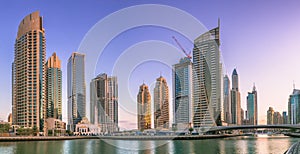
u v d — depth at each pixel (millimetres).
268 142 120750
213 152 72500
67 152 75000
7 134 159875
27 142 129250
